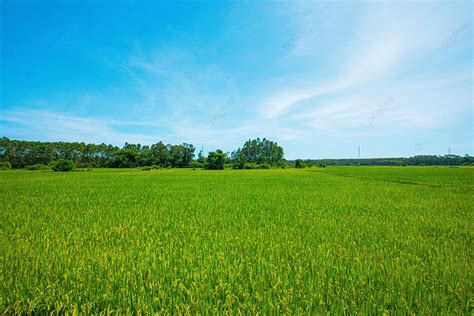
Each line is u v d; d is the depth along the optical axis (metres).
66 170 68.50
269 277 4.05
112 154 108.62
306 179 37.03
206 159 94.12
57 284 3.88
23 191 19.72
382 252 5.43
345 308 3.26
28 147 89.81
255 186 25.22
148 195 17.42
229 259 4.83
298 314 3.12
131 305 3.40
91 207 12.20
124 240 6.50
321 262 4.72
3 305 3.45
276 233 7.22
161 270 4.32
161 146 114.06
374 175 47.41
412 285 3.82
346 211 11.12
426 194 18.02
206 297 3.55
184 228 7.88
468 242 6.40
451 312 3.27
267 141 130.38
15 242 6.24
